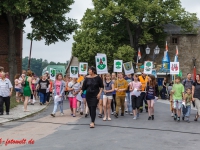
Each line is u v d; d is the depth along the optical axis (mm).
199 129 11359
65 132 10273
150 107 13852
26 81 16594
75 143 8445
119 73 14562
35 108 18500
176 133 10422
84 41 46625
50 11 31125
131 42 47812
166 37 50969
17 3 28641
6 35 35406
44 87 21297
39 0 29844
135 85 14086
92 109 11375
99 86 11539
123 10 45219
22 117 14188
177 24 48156
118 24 48188
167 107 20672
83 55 46000
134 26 48688
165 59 42000
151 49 50906
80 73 17031
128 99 15883
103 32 47344
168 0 48312
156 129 11125
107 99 13398
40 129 10922
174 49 51125
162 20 47000
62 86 14984
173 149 7992
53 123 12438
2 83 14797
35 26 30781
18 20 30547
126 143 8547
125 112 16750
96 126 11633
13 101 21328
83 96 14898
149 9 45500
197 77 13766
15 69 32000
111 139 9078
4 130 10719
